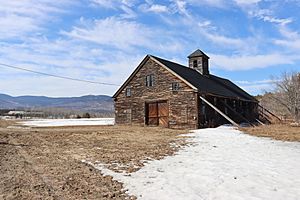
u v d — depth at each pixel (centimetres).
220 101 3366
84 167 1082
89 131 2397
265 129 2664
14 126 3303
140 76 3195
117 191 814
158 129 2669
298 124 3519
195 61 3847
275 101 4956
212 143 1695
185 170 1034
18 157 1262
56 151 1420
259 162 1144
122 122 3284
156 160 1205
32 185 863
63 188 839
